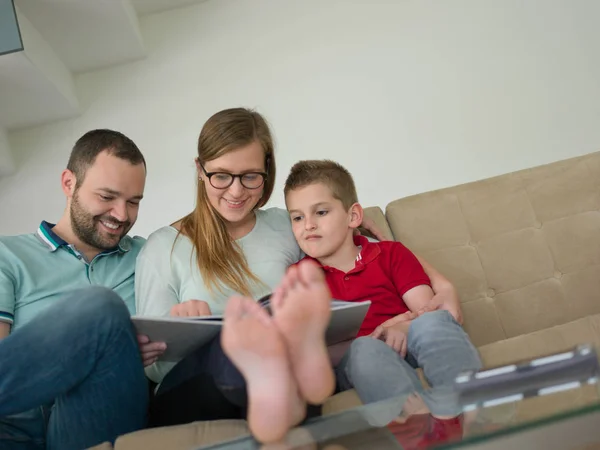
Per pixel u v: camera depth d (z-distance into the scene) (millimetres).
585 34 3266
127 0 2932
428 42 3229
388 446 751
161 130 3127
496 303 1645
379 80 3205
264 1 3240
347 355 1120
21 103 2852
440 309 1283
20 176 3061
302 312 887
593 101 3217
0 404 983
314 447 779
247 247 1489
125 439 958
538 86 3223
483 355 1216
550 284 1660
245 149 1417
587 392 765
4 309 1369
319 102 3176
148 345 1113
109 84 3160
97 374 1039
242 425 976
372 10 3240
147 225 3033
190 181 3072
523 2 3268
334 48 3223
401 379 1031
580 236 1695
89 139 1508
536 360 839
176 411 1132
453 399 807
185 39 3219
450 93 3205
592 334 1258
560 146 3188
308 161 1590
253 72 3197
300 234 1502
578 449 748
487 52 3229
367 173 3129
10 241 1477
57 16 2650
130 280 1537
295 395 883
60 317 1008
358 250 1532
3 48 2350
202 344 1097
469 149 3166
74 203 1485
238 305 877
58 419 1064
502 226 1703
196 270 1429
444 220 1701
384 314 1424
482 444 737
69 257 1492
